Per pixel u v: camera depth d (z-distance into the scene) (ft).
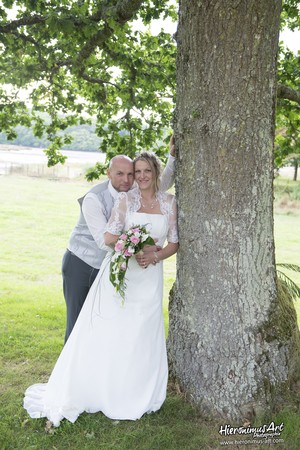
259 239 10.41
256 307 10.53
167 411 10.71
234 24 9.53
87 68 20.77
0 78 20.98
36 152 150.20
